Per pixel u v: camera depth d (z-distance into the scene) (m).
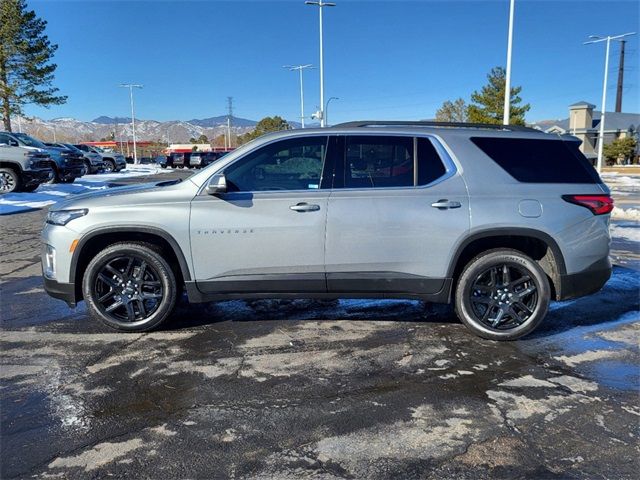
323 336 4.55
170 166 50.00
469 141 4.44
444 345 4.35
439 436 2.96
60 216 4.41
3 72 29.97
